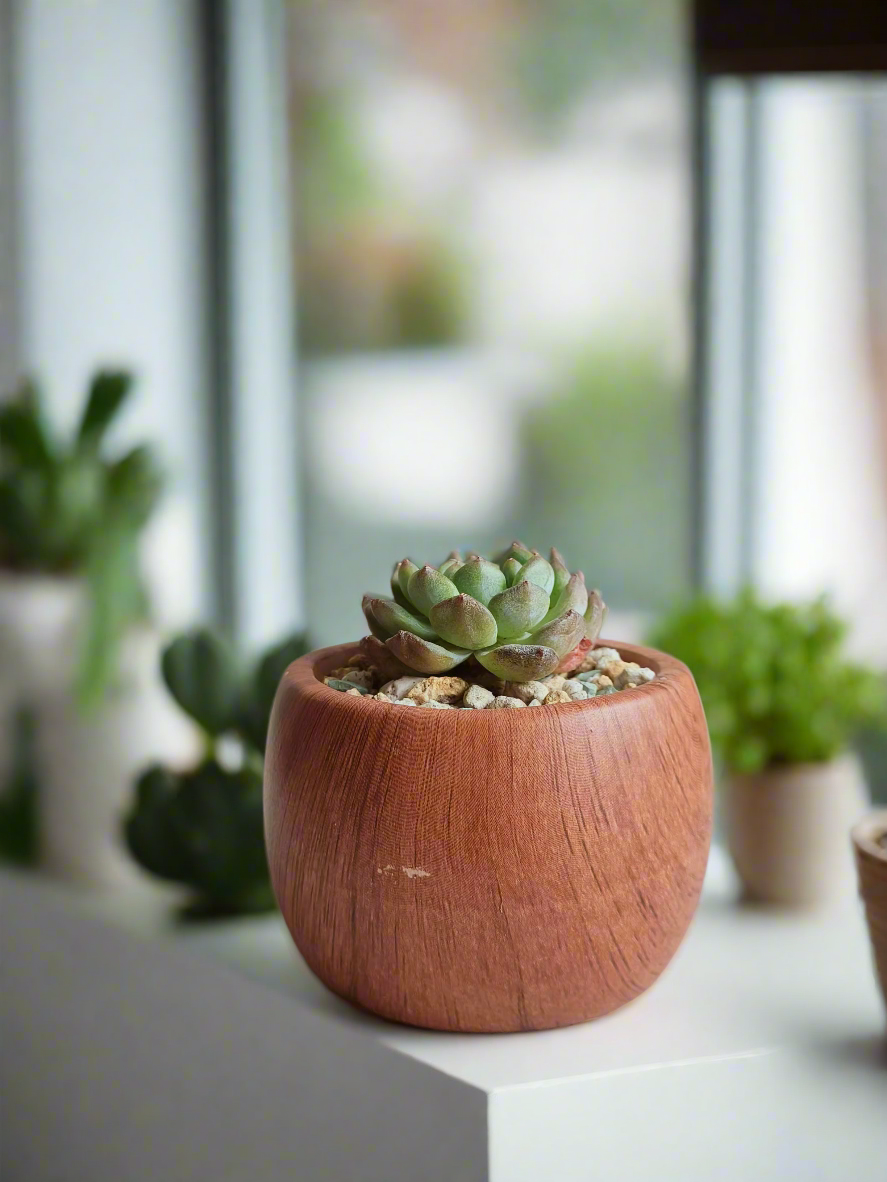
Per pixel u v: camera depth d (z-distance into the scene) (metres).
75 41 0.98
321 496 1.50
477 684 0.53
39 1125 0.68
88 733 0.71
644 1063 0.53
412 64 1.64
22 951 0.68
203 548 1.13
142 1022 0.62
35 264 0.99
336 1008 0.55
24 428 0.73
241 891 0.63
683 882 0.52
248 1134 0.58
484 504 1.77
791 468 1.06
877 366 1.11
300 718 0.52
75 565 0.75
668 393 1.76
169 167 1.06
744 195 0.97
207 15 1.07
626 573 1.78
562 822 0.50
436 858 0.50
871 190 1.07
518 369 1.75
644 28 1.67
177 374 1.09
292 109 1.51
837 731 0.63
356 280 1.62
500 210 1.71
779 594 1.05
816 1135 0.54
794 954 0.60
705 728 0.53
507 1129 0.51
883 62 0.66
